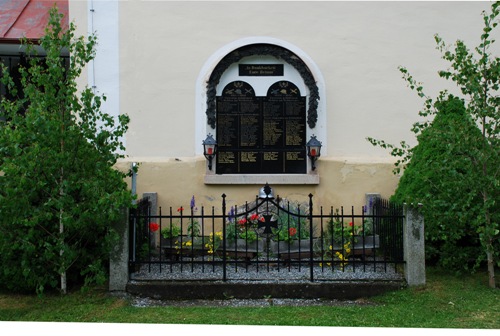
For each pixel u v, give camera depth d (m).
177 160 9.34
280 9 9.41
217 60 9.34
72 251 6.48
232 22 9.39
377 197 9.03
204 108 9.38
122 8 9.38
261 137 9.43
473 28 9.38
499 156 6.61
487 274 7.46
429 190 7.54
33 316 6.08
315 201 9.31
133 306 6.46
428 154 7.93
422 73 9.41
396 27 9.41
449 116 7.83
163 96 9.41
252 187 9.31
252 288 6.80
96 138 6.77
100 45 9.38
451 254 7.38
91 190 6.33
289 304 6.59
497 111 6.86
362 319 5.94
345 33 9.41
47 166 6.32
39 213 6.25
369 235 7.93
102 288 6.98
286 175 9.28
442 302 6.43
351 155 9.41
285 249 7.75
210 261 7.16
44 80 6.46
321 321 5.85
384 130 9.41
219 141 9.41
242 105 9.43
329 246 7.77
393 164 9.23
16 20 10.15
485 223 6.82
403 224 7.04
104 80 9.38
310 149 9.16
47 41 6.57
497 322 5.82
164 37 9.41
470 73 6.68
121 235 6.85
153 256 8.35
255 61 9.44
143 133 9.41
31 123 6.22
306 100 9.40
